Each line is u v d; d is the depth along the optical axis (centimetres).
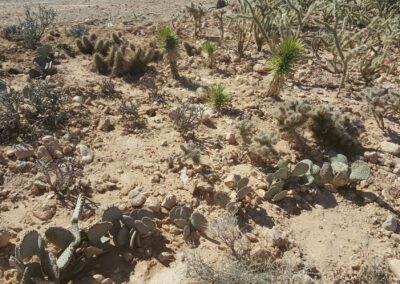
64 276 169
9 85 275
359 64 333
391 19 395
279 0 359
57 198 203
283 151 245
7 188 206
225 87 285
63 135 240
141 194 206
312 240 197
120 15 441
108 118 255
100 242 177
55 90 269
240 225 199
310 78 331
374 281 180
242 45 351
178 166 227
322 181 222
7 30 350
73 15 427
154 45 346
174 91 296
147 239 187
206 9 470
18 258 160
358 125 260
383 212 215
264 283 167
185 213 195
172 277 174
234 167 231
